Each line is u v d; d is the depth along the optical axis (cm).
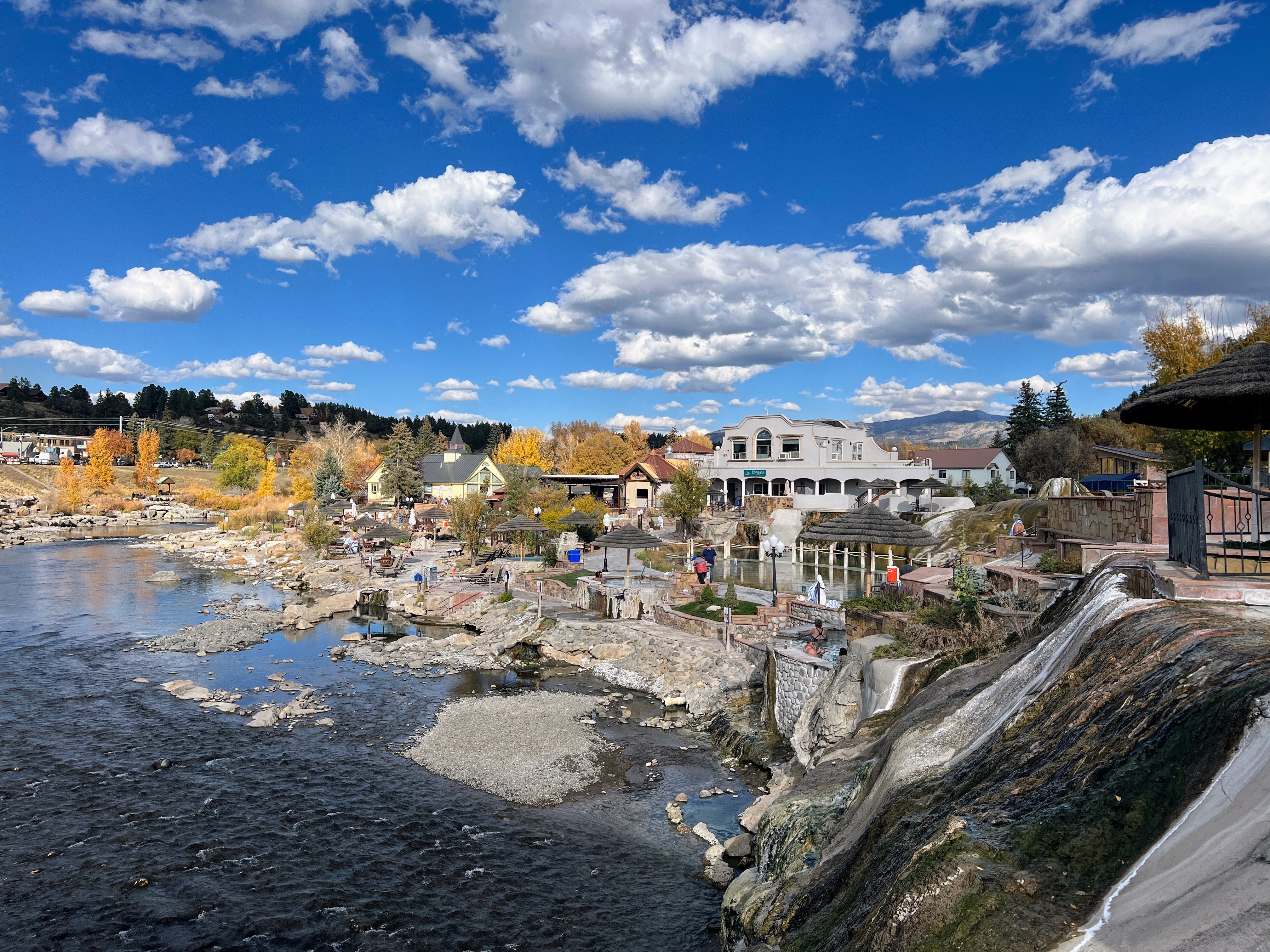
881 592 2469
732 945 1058
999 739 879
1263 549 1131
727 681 2477
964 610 1633
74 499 10138
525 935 1316
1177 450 3922
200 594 4859
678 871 1513
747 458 7700
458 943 1298
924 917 596
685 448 10969
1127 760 641
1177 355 4284
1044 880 575
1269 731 516
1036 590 1736
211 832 1678
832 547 5238
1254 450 1105
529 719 2352
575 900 1419
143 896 1432
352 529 6331
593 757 2070
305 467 11025
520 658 3169
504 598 3928
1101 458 4528
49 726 2336
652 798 1833
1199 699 619
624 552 5597
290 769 2014
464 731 2253
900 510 5956
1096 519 2167
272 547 6769
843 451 7800
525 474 7425
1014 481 8419
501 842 1630
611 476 8356
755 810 1585
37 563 6191
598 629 3167
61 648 3338
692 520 6066
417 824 1709
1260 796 488
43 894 1437
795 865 1048
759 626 2744
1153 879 506
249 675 2967
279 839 1645
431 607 4131
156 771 2000
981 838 657
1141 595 1021
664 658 2778
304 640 3612
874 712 1496
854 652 1728
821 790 1226
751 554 5709
